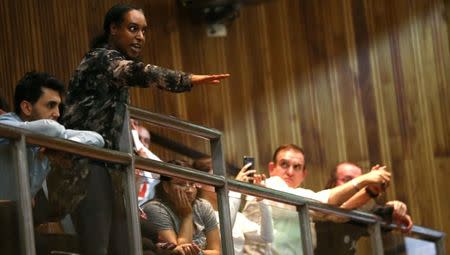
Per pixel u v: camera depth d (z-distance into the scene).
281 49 12.20
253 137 11.98
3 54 10.88
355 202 9.09
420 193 12.20
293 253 7.82
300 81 12.20
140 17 7.37
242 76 12.05
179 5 11.95
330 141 12.17
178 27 11.92
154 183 6.72
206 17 11.90
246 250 7.41
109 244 6.35
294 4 12.32
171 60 11.84
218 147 7.23
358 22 12.40
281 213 7.75
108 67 6.85
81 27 11.30
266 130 12.02
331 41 12.32
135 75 6.76
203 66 11.93
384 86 12.32
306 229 7.94
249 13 12.18
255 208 7.54
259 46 12.16
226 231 7.13
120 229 6.42
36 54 11.04
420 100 12.33
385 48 12.38
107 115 6.80
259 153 11.97
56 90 6.94
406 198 12.17
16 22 11.01
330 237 8.29
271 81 12.12
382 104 12.30
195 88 11.85
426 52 12.42
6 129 5.76
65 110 6.93
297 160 9.41
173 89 6.73
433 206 12.17
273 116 12.08
